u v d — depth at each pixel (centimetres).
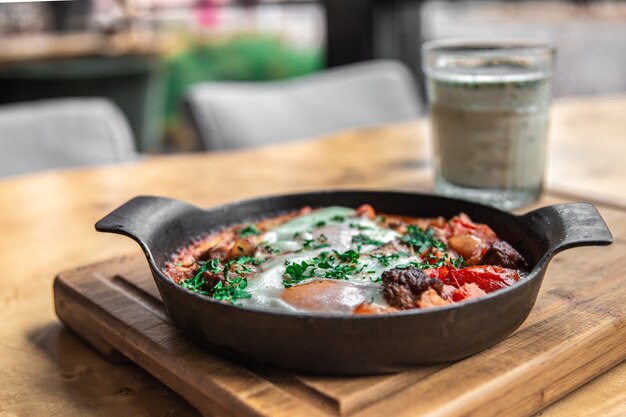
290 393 33
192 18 174
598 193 61
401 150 75
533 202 57
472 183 56
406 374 34
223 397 33
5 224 58
